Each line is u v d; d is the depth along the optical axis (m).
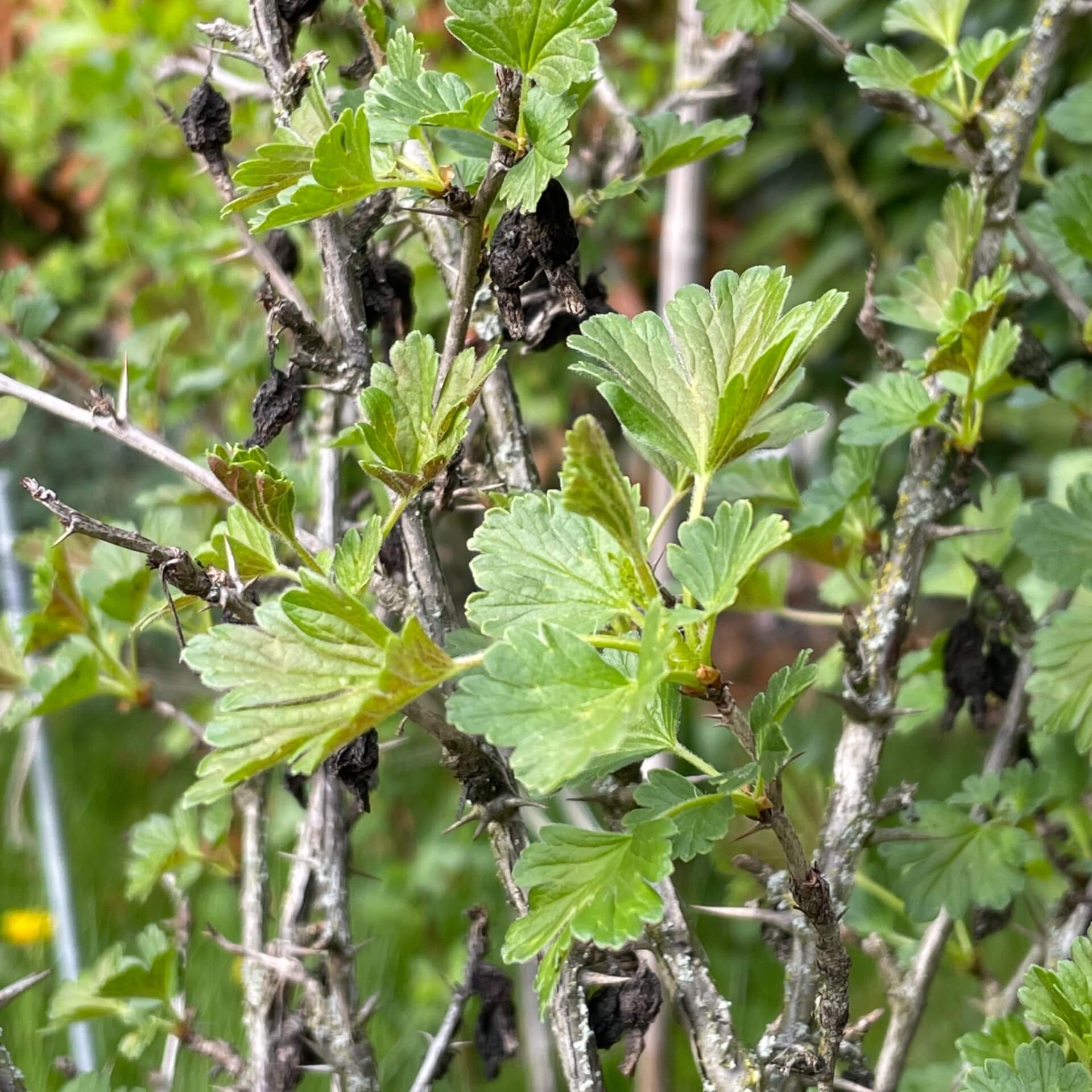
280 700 0.99
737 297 1.01
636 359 1.01
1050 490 1.29
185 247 1.36
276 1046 1.12
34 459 2.24
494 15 1.01
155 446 1.07
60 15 2.03
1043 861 1.17
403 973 1.83
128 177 1.95
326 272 1.08
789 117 2.58
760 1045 1.04
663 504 1.32
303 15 1.09
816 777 1.11
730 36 1.25
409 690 0.98
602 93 1.18
